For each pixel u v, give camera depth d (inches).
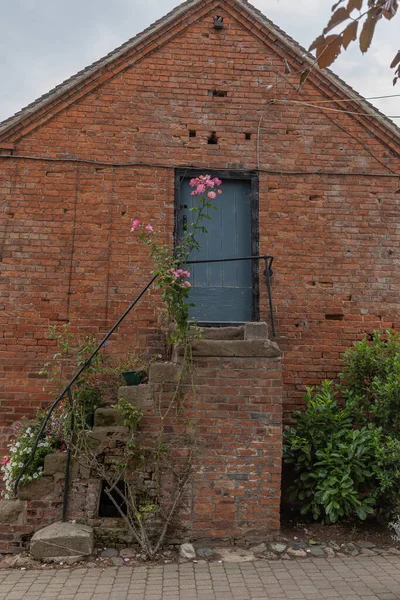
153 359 262.5
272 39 307.6
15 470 223.0
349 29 100.0
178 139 293.1
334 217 292.7
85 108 291.0
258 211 289.7
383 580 188.2
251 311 284.5
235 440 224.8
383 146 302.2
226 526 219.8
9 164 281.9
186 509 219.8
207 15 308.0
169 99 296.7
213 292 285.6
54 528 211.2
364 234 292.5
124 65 296.5
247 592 178.4
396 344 262.2
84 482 221.1
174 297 228.5
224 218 292.5
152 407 224.5
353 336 283.3
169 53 301.4
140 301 276.4
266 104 301.4
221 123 297.3
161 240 281.6
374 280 288.7
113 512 235.0
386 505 241.1
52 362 266.1
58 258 276.4
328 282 287.0
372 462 241.3
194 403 225.6
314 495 241.8
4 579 190.2
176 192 288.2
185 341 227.3
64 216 280.2
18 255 274.7
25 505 219.6
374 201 296.2
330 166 297.7
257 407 227.0
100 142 288.7
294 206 292.0
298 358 279.1
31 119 286.2
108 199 283.7
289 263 286.5
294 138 299.1
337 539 227.1
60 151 285.6
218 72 302.4
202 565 201.5
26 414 261.4
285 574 193.3
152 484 221.5
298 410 270.8
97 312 273.6
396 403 244.5
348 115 303.1
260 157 295.6
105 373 248.7
